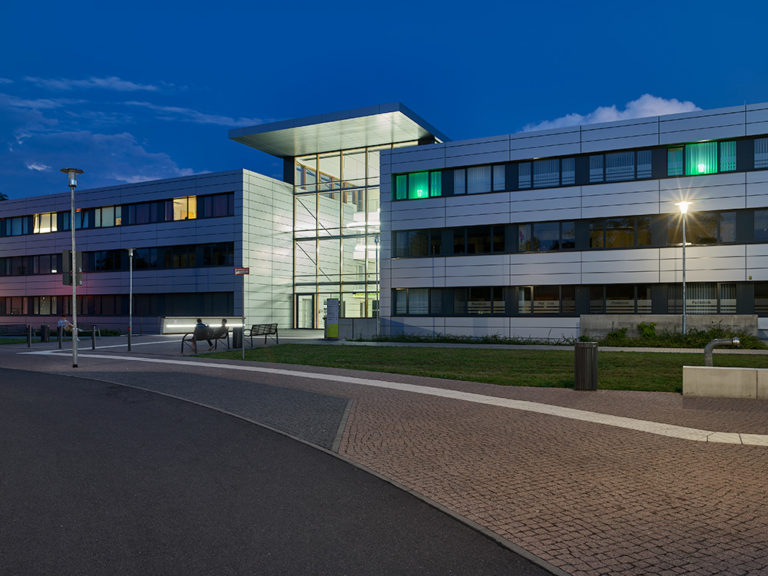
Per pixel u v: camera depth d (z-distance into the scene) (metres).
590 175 29.16
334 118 35.88
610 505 5.20
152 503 5.22
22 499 5.32
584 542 4.40
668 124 27.73
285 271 42.66
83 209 46.31
